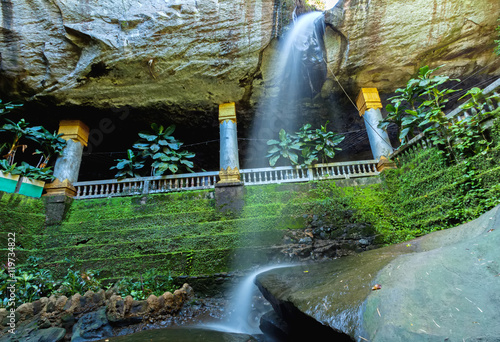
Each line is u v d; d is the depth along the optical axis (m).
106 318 4.64
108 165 12.90
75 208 7.83
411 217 6.68
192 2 8.06
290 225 7.19
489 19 7.89
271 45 8.58
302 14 8.74
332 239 6.89
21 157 11.01
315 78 9.32
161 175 8.65
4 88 8.43
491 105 5.23
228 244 6.90
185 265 6.59
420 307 1.97
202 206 7.71
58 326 4.54
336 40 8.58
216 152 13.17
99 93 8.91
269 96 9.88
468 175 5.29
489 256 2.18
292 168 8.61
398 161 7.83
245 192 7.86
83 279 5.86
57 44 8.17
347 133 12.49
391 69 8.89
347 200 7.44
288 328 3.72
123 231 7.26
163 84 8.94
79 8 8.01
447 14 7.91
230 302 5.91
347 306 2.44
